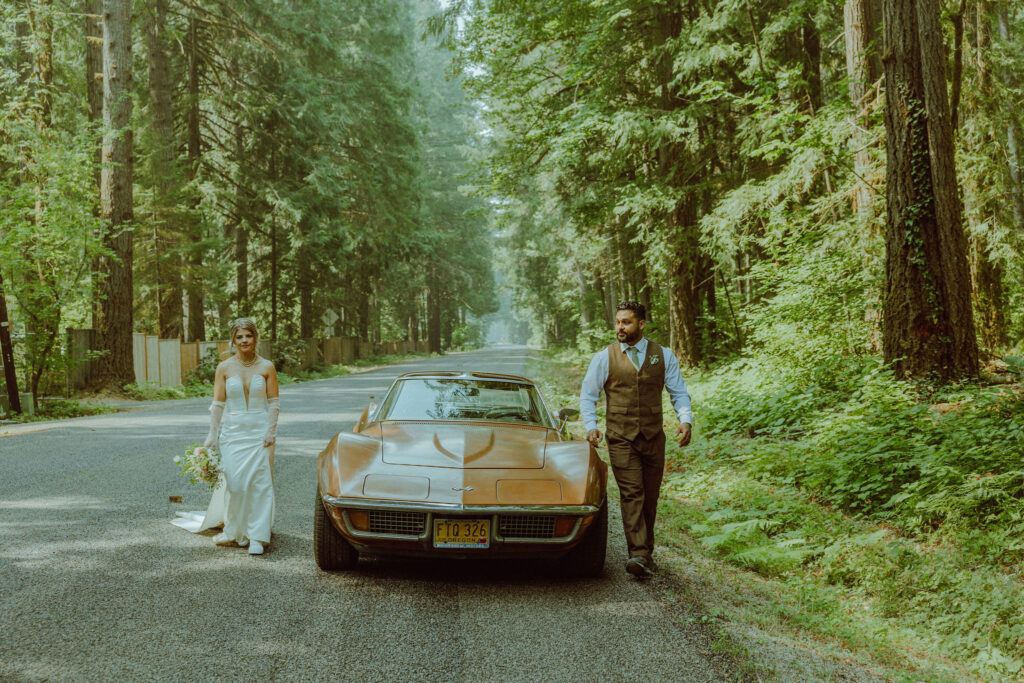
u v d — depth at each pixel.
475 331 114.62
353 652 3.57
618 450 4.97
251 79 32.00
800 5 13.27
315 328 40.16
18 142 16.95
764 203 13.11
